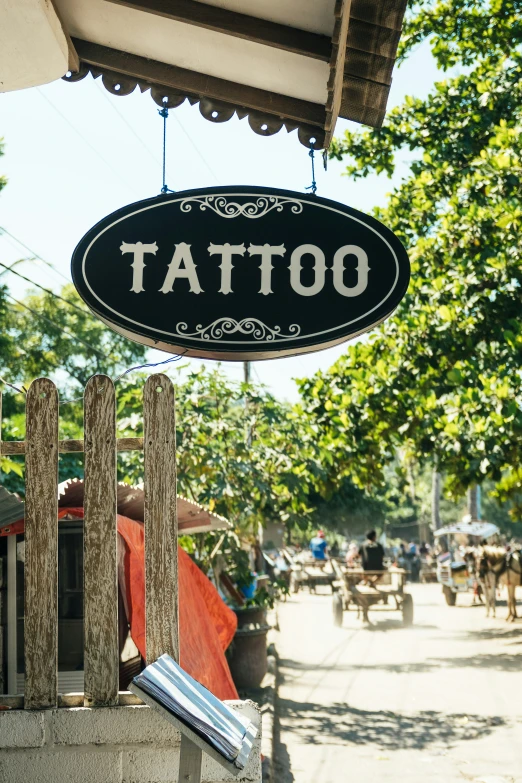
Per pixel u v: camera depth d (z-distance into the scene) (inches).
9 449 155.3
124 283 148.9
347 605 816.3
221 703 140.0
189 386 443.2
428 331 520.1
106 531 154.1
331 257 149.9
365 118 157.1
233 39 149.9
